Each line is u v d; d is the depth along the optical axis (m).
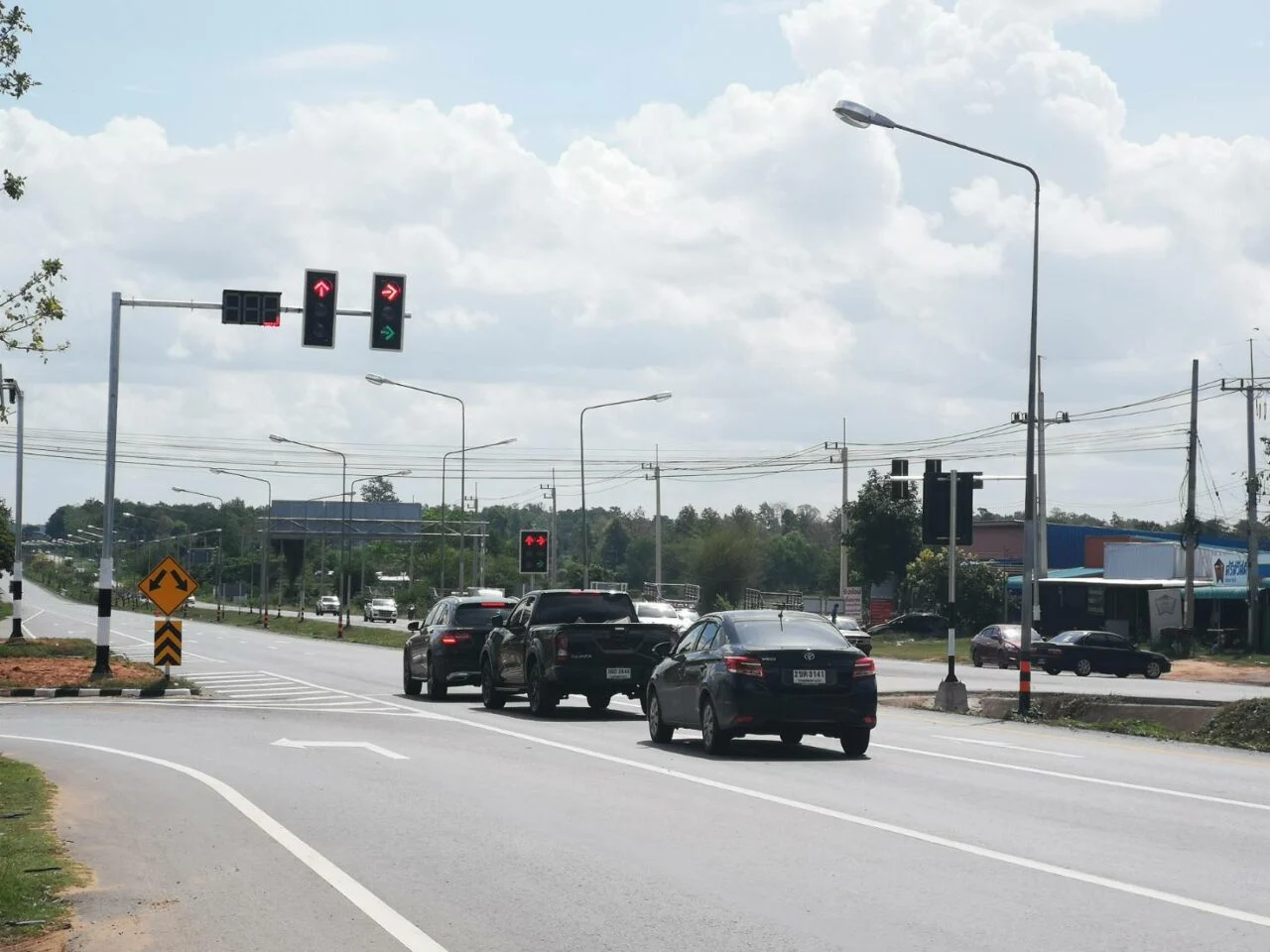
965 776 15.76
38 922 8.55
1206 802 13.63
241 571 163.00
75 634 70.62
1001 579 79.50
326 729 21.98
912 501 88.94
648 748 19.20
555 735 21.03
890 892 9.20
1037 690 37.19
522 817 12.65
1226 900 8.90
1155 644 62.50
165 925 8.53
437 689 29.39
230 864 10.52
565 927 8.30
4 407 14.66
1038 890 9.27
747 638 18.47
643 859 10.50
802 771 16.33
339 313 27.69
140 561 172.00
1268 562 65.50
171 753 18.47
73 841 11.58
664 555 125.44
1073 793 14.28
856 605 72.19
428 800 13.79
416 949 7.84
